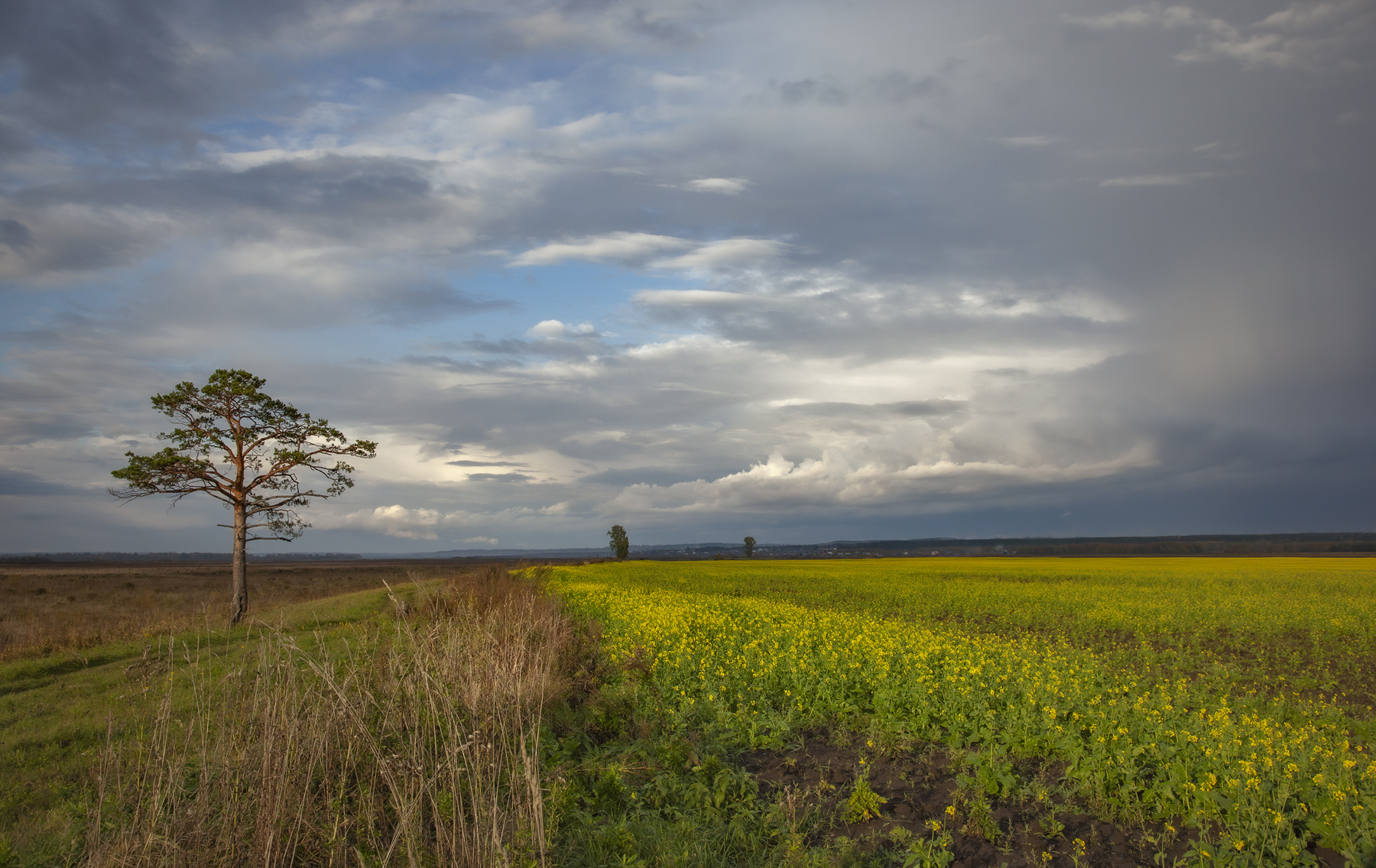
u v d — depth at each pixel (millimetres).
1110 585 37656
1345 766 6320
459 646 9062
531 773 5930
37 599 37375
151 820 5113
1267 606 25781
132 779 6332
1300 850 5672
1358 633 20422
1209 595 30781
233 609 27609
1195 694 11109
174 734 7871
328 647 13750
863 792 6867
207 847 5328
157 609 31469
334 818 5750
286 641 7258
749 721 9703
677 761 7961
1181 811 6531
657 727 9633
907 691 10156
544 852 5129
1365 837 5543
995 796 7285
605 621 19438
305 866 5488
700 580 43719
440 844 5105
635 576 47875
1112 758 7391
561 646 12992
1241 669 15477
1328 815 5941
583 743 8984
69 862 5363
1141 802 6840
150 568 104500
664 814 6949
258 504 28500
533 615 13992
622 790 7211
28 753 8828
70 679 13586
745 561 86562
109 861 4992
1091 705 8891
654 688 11602
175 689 10633
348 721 6930
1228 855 5621
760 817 6793
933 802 7195
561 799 6461
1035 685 9672
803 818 6543
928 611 26141
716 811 6812
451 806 5852
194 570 91812
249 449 28531
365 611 23016
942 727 9406
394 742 7379
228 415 28109
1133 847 6199
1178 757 7184
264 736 5922
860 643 12703
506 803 6391
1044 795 7129
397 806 5461
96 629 21797
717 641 14742
